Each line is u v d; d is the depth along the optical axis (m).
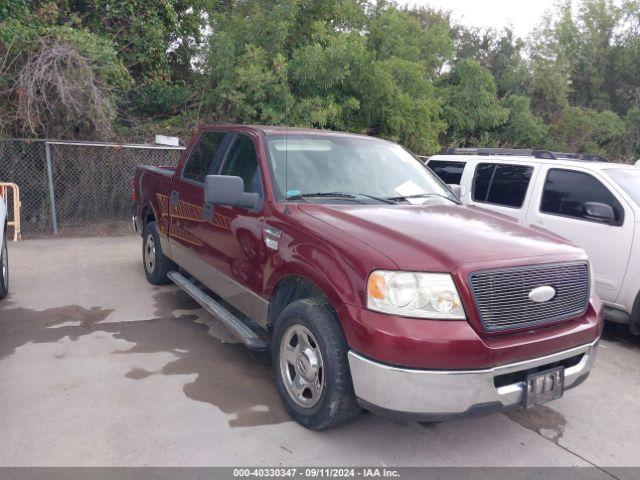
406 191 4.55
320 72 12.30
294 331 3.64
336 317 3.36
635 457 3.51
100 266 7.55
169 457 3.22
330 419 3.36
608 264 5.62
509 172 6.96
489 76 17.52
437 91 16.70
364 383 3.09
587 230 5.83
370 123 14.03
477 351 2.99
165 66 13.23
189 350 4.75
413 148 14.72
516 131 19.12
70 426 3.48
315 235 3.53
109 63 9.82
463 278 3.05
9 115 9.43
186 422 3.60
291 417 3.70
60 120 9.84
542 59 23.92
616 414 4.09
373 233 3.41
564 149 20.58
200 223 4.98
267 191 4.13
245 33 12.34
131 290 6.41
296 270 3.59
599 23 26.17
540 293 3.26
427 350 2.95
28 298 6.02
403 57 16.38
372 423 3.73
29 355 4.52
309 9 12.95
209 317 5.57
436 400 2.99
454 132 17.59
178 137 11.68
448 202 4.55
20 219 9.89
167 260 6.32
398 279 3.06
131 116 12.24
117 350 4.69
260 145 4.46
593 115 21.77
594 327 3.54
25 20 10.37
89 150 10.28
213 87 12.67
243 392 4.04
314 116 12.05
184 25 13.91
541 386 3.26
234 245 4.37
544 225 6.29
